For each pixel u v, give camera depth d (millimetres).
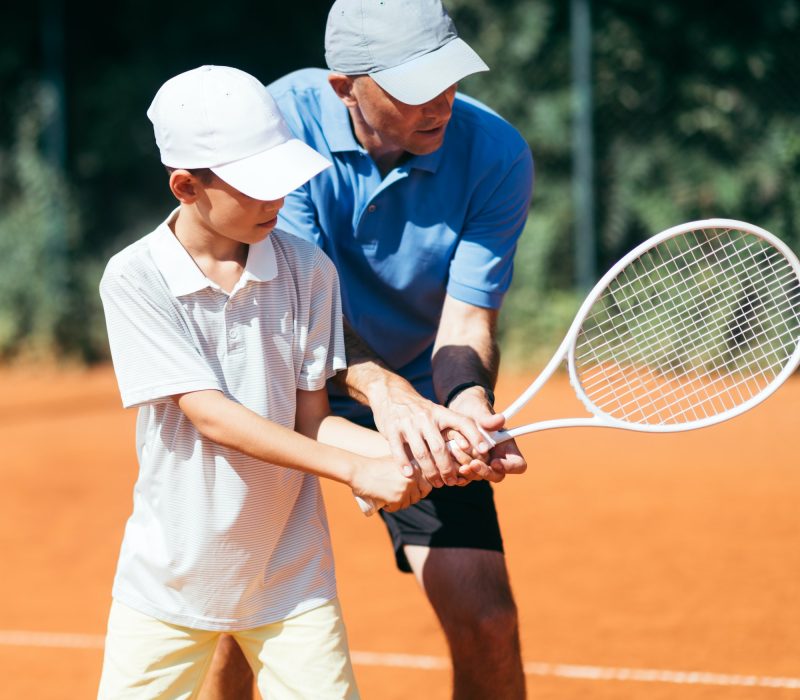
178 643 4520
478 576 5176
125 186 22750
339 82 5012
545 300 19406
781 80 19453
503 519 11016
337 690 4453
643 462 13281
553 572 9328
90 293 21828
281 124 4410
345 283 5512
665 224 19375
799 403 15742
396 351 5762
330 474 4352
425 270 5465
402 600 8742
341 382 5051
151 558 4488
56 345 21297
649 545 10023
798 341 4906
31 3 22750
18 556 10242
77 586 9375
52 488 12781
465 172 5367
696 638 7766
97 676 7430
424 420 4582
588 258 18906
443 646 7770
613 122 19750
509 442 4844
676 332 5418
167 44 22906
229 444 4312
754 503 11305
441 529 5266
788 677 7051
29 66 22609
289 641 4512
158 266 4383
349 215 5348
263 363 4469
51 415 17203
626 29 19656
